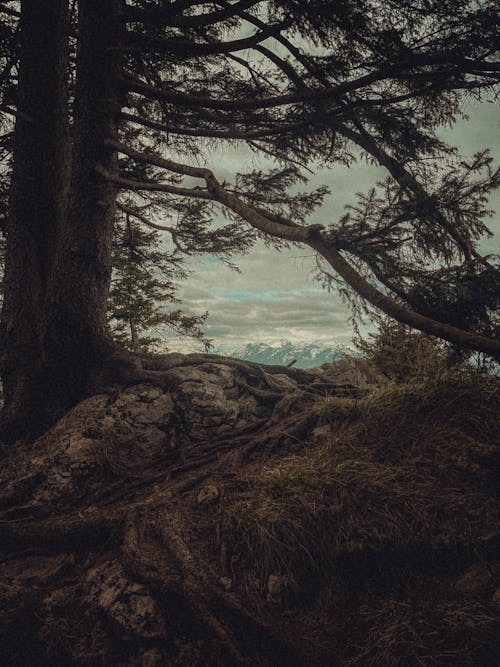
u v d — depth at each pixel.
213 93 7.98
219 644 3.94
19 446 7.38
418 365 6.82
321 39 5.58
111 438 7.05
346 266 4.93
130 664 4.17
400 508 4.66
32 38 7.11
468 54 5.00
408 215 4.86
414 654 3.62
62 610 4.62
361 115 7.09
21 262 8.05
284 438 6.51
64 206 8.27
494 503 4.65
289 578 4.37
